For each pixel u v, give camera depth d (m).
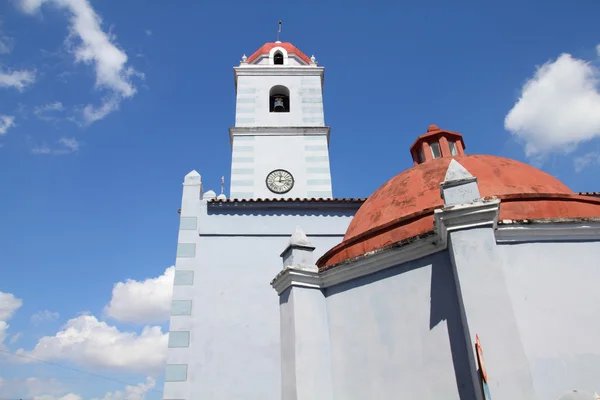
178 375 12.31
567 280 6.75
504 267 6.77
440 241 7.23
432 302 7.22
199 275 13.85
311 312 8.75
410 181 9.52
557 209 7.77
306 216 15.17
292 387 8.18
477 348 6.05
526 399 5.60
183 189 15.27
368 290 8.25
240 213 14.99
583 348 6.32
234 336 13.02
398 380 7.32
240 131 20.48
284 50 24.06
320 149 20.38
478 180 8.83
